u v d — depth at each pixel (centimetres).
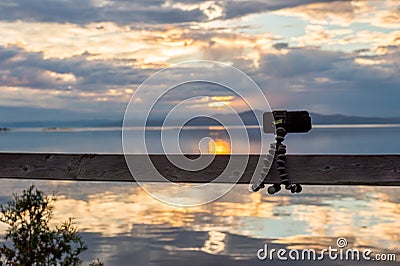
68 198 1080
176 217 888
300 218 877
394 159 284
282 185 291
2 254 285
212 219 871
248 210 955
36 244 263
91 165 307
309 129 275
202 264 605
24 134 9356
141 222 842
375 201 1057
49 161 314
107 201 1053
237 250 666
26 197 275
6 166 318
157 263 602
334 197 1109
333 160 288
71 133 9106
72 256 276
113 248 658
